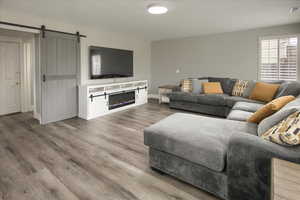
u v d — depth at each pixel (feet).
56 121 13.28
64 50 13.47
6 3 9.57
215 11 11.09
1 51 14.67
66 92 13.82
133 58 20.43
